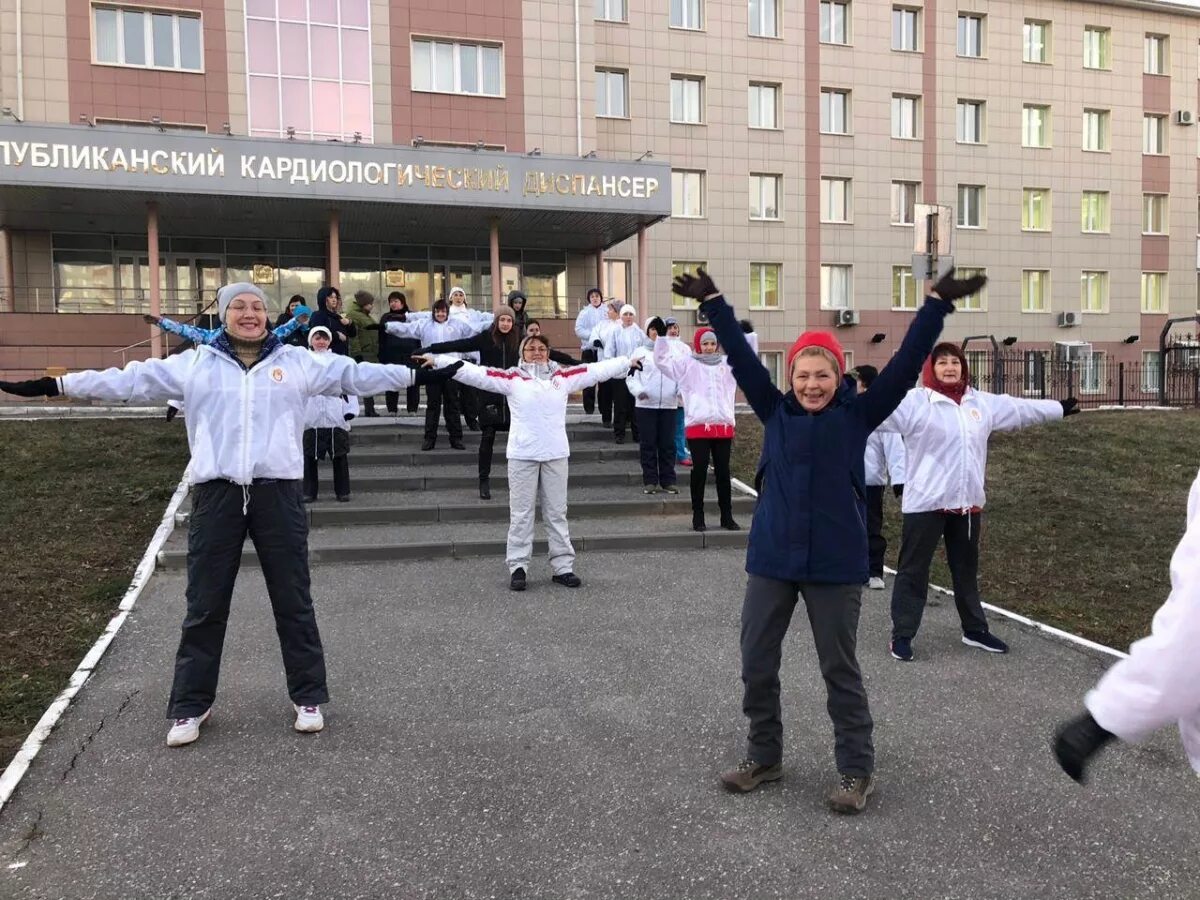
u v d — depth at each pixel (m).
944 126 28.09
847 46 26.95
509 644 5.13
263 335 3.86
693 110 25.70
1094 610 6.12
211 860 2.92
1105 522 8.43
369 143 19.59
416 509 8.06
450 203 18.17
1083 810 3.26
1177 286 31.23
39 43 18.39
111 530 7.21
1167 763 3.65
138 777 3.50
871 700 4.37
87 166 16.16
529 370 6.38
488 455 8.55
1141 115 30.44
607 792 3.39
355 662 4.83
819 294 26.97
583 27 22.28
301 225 19.88
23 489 8.07
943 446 4.89
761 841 3.04
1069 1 29.22
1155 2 29.92
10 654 4.80
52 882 2.80
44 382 3.59
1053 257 29.52
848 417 3.25
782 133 26.33
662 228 25.27
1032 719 4.13
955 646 5.22
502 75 21.70
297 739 3.86
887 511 8.95
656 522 8.32
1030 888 2.77
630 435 10.99
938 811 3.25
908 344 3.13
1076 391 22.70
